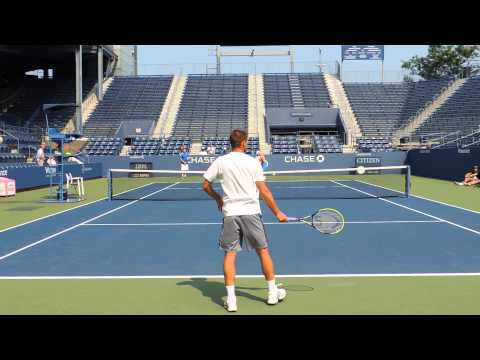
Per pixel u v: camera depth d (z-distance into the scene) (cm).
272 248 798
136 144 3394
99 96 3794
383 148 3362
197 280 599
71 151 1656
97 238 907
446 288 552
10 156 2438
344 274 621
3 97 3834
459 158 2353
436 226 1014
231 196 480
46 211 1321
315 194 1805
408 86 4000
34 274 632
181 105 3875
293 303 498
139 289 559
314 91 4031
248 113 3784
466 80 3716
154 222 1108
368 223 1062
